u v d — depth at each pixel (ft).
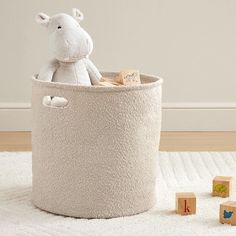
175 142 8.68
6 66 9.10
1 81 9.14
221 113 9.31
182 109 9.28
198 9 9.06
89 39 5.92
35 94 5.59
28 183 6.55
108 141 5.36
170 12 9.05
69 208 5.50
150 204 5.77
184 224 5.36
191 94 9.27
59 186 5.50
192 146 8.47
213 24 9.11
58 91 5.37
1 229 5.18
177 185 6.54
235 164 7.46
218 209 5.77
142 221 5.43
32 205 5.83
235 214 5.36
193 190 6.37
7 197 6.06
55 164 5.49
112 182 5.45
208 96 9.29
